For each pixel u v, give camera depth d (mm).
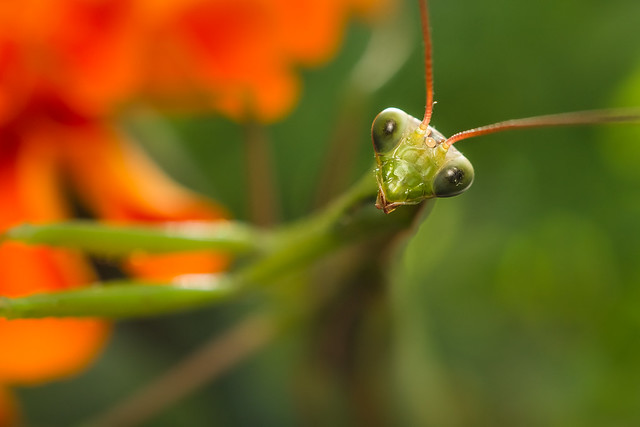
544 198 136
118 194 118
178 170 124
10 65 112
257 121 119
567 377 133
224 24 114
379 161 111
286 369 124
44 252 114
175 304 117
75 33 111
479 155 135
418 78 132
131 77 111
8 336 110
